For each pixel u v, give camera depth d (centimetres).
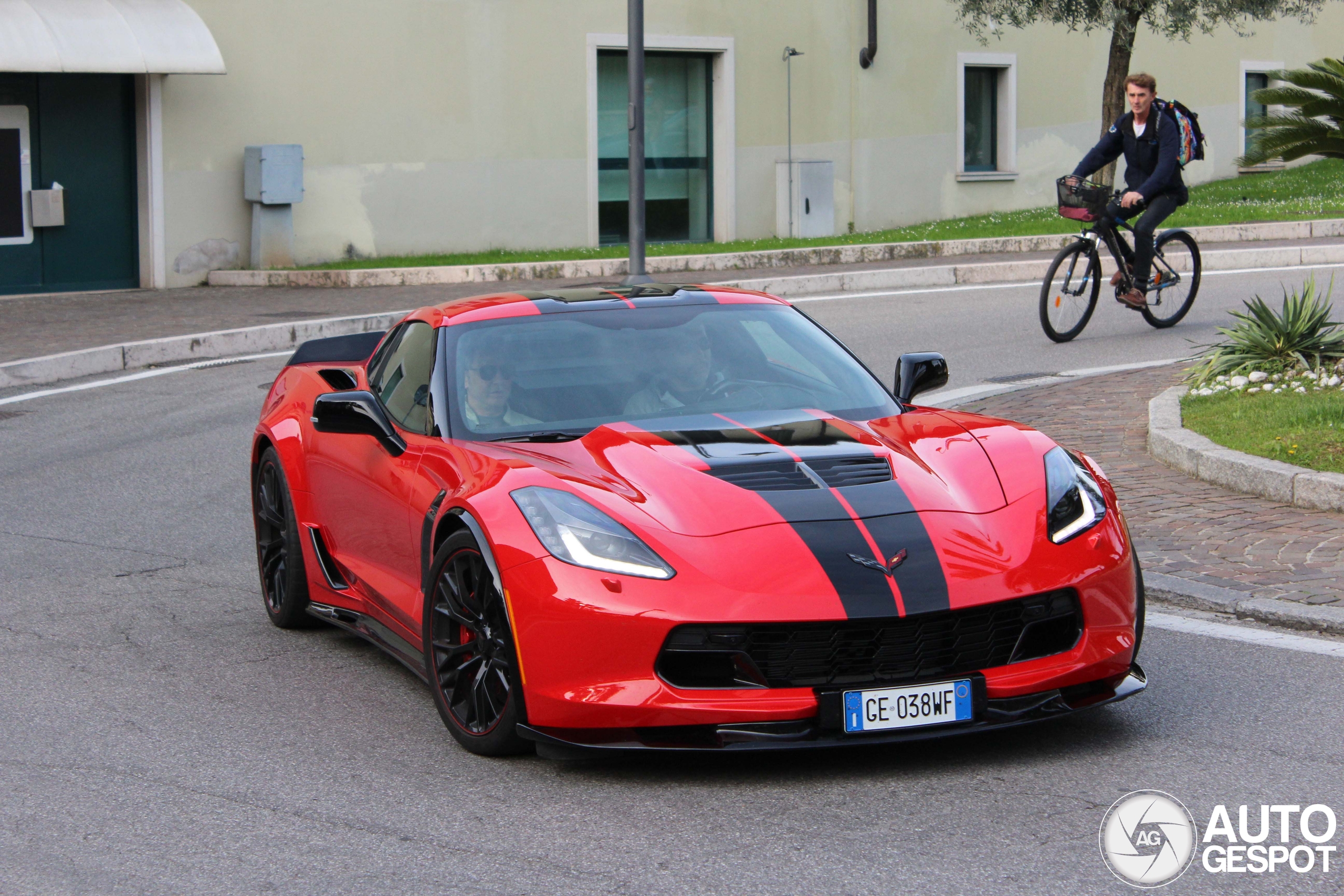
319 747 505
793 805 436
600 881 387
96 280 2094
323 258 2244
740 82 2594
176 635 658
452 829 427
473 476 501
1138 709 518
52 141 2041
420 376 593
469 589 490
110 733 525
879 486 480
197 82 2117
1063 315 1393
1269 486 791
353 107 2247
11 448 1110
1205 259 1948
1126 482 847
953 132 2839
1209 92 3158
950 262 2125
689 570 442
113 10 1970
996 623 449
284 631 667
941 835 411
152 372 1457
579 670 446
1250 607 618
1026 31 2903
